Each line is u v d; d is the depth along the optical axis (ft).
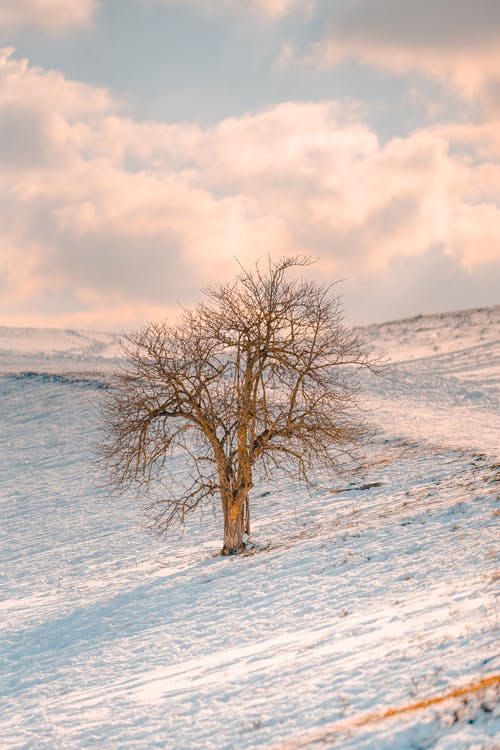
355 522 229.66
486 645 101.91
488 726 80.74
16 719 126.11
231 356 221.05
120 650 159.53
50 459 403.13
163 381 221.05
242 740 96.48
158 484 340.18
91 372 601.62
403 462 304.30
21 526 310.24
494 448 310.86
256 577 193.57
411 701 92.84
